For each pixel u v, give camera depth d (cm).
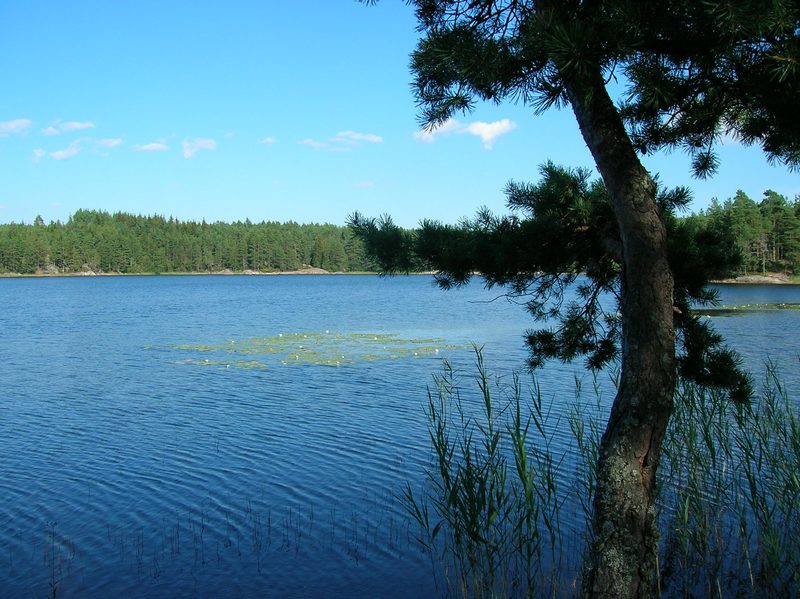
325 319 4062
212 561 735
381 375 1900
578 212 500
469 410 1377
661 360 370
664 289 372
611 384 1595
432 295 7338
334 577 686
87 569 720
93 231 17225
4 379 1908
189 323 3819
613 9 322
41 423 1373
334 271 17100
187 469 1060
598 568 375
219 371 2009
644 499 371
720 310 4212
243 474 1032
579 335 565
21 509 895
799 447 650
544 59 346
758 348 2347
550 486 622
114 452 1161
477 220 534
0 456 1138
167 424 1356
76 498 937
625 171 375
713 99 456
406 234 525
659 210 378
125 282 12081
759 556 637
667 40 358
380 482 974
